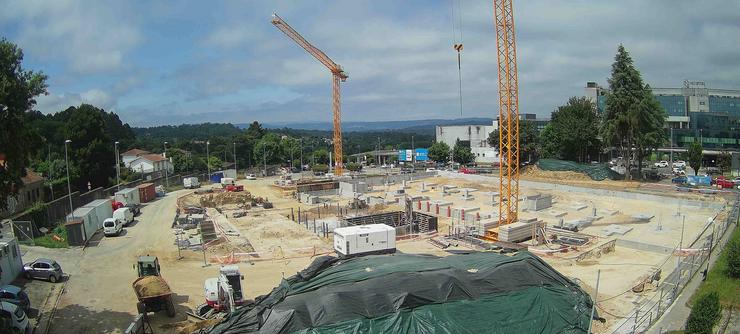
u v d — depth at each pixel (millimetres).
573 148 102062
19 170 26328
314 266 28609
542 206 64312
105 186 93750
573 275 35719
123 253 43062
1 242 33188
